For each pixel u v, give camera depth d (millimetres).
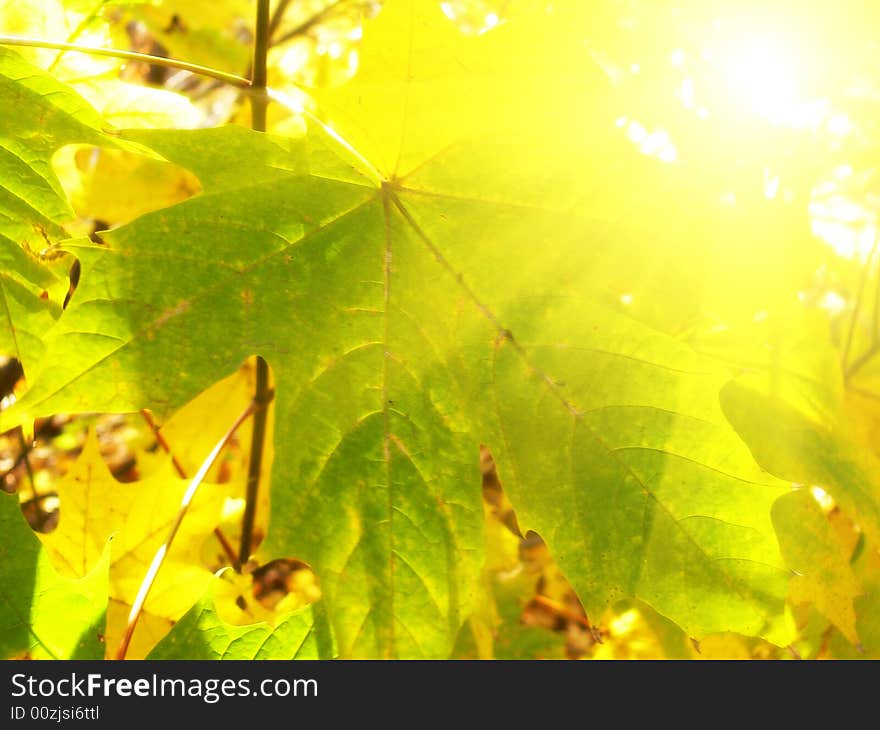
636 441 282
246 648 280
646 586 280
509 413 286
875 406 383
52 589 275
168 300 270
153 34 477
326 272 285
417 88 286
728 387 318
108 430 546
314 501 271
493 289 292
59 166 390
